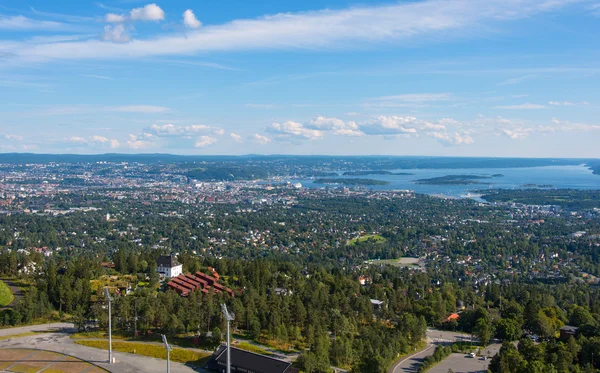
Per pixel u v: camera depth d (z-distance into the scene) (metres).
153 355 199.75
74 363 189.12
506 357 194.38
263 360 185.88
